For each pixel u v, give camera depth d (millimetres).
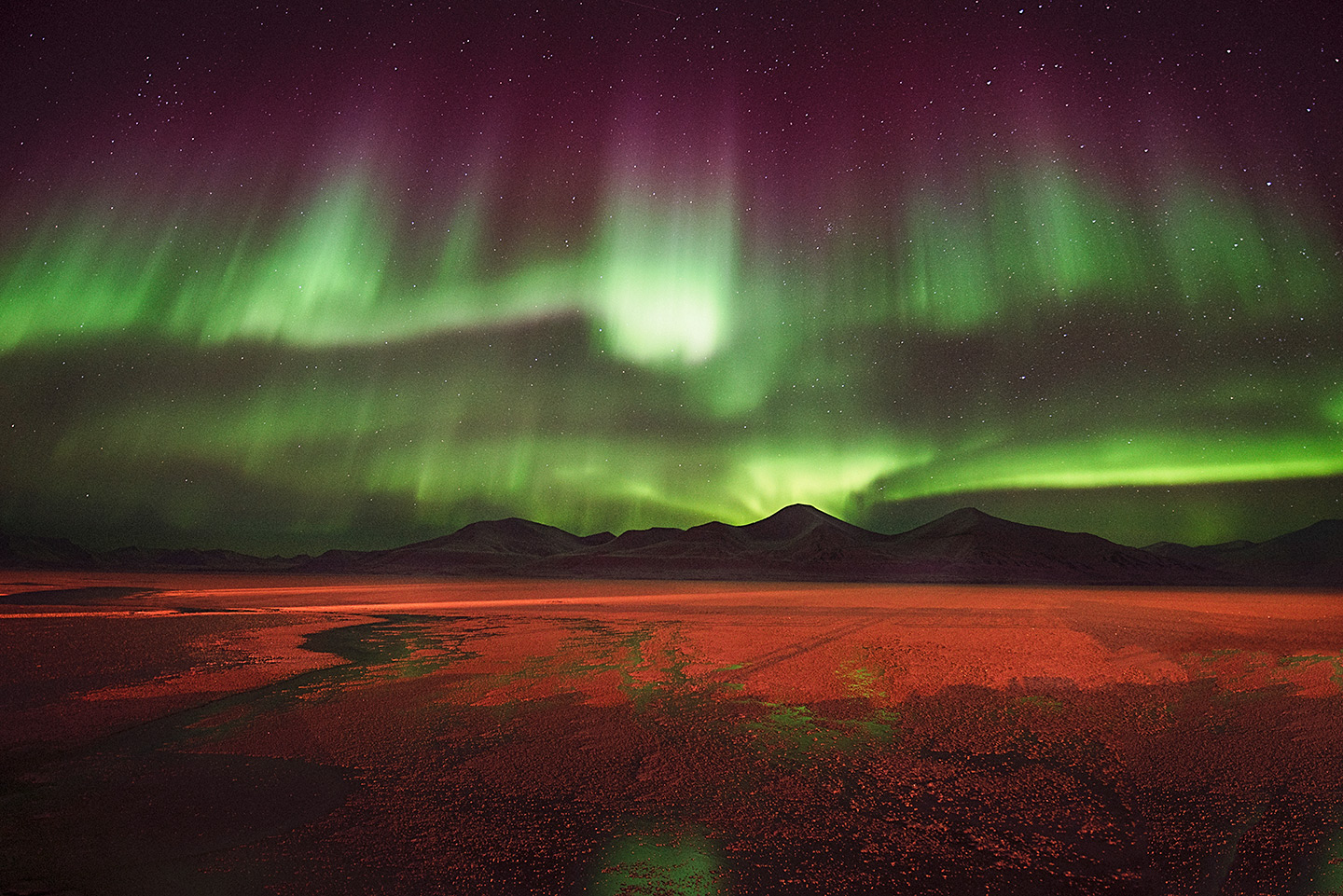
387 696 11695
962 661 15312
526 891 4906
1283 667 14750
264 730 9398
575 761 8031
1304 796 6883
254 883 5012
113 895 4828
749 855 5535
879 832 6004
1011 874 5227
